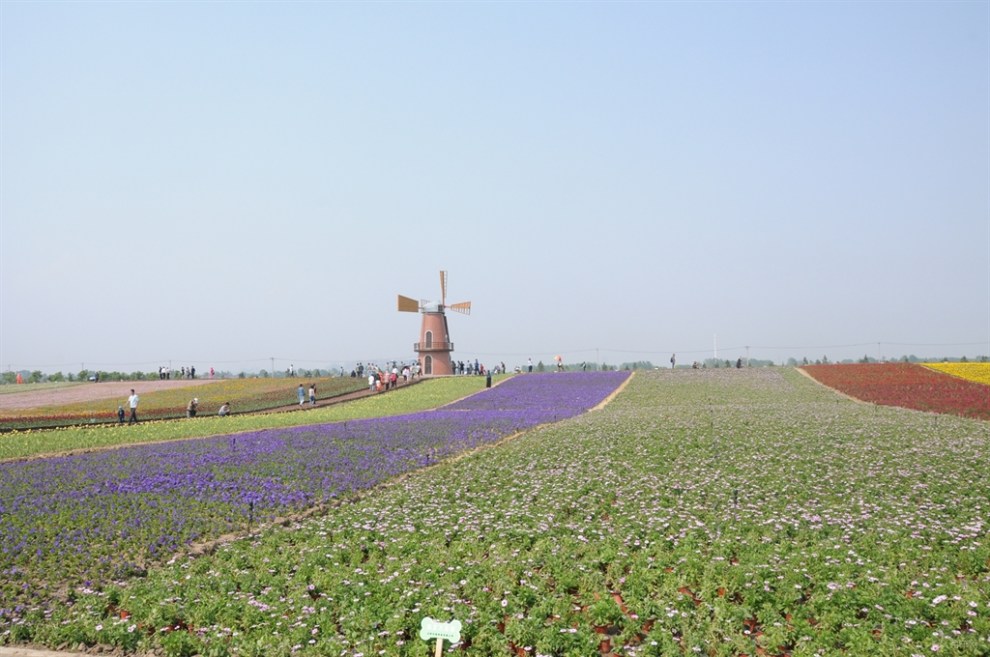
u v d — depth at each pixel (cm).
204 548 2270
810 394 6706
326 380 9106
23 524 2425
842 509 2428
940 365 8156
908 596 1678
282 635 1580
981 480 2747
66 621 1711
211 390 8338
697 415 5088
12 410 6556
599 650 1527
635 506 2552
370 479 3192
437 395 7675
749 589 1733
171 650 1559
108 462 3497
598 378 8862
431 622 1320
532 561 1981
